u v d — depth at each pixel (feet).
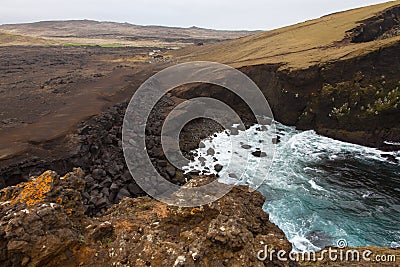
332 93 84.58
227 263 17.87
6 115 68.33
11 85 103.14
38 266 18.44
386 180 63.26
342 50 93.61
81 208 24.07
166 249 19.44
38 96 87.20
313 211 52.24
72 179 25.58
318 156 74.13
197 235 21.67
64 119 64.85
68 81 110.11
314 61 91.09
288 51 114.52
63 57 189.47
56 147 51.37
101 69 144.46
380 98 78.43
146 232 22.70
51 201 22.80
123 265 19.26
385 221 49.98
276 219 49.88
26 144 50.83
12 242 18.24
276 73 96.22
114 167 55.16
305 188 59.72
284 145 80.38
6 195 23.53
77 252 20.20
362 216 51.08
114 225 24.73
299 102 92.02
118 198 48.57
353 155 74.64
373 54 82.38
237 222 20.30
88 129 59.98
